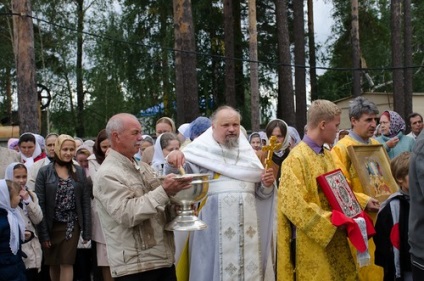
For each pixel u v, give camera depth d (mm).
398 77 23703
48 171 6832
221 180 4891
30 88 11727
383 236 4281
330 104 4438
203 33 29094
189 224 4004
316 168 4367
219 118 4973
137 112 28266
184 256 4961
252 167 4977
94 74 29047
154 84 27422
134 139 4031
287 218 4410
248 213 4867
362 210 4453
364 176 4965
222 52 29078
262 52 30453
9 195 5750
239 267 4797
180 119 21844
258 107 20969
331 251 4316
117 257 3902
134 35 27500
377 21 34875
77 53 33719
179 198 4020
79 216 6824
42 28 31953
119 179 3904
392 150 7164
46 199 6742
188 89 16047
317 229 4152
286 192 4270
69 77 32844
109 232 3949
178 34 16359
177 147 6801
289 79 21797
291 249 4441
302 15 23562
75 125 33250
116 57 27375
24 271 5938
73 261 6777
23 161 8195
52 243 6742
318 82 39500
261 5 30531
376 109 5270
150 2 28109
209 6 28062
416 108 27141
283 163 4406
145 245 3922
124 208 3797
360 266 4188
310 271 4281
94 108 32344
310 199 4316
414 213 3572
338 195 4297
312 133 4457
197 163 4918
